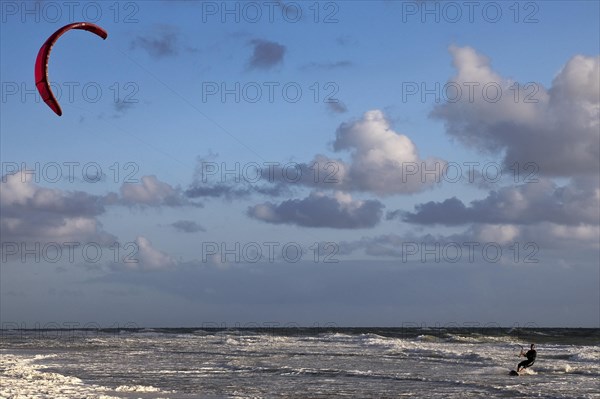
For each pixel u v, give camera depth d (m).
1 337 153.62
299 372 62.88
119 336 158.25
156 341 128.00
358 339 130.00
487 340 127.75
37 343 121.06
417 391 49.78
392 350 95.06
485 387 52.06
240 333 184.62
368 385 53.25
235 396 46.78
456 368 67.44
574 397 46.72
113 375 61.00
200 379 57.53
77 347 107.38
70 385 50.84
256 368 67.12
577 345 111.50
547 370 64.44
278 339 132.00
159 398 45.47
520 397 46.88
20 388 48.03
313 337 139.38
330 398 46.34
